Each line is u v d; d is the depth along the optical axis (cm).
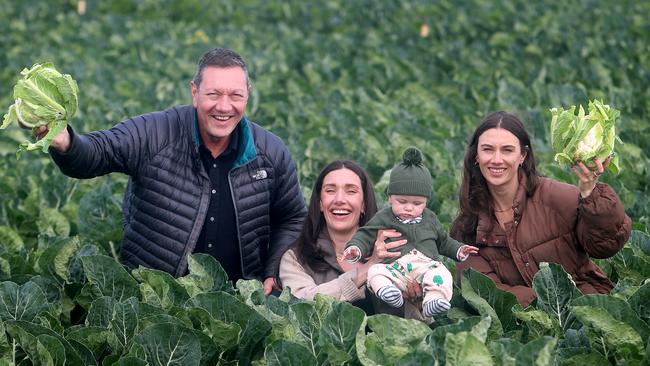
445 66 1744
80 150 666
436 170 1028
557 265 639
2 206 916
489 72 1669
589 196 639
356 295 682
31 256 768
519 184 692
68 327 682
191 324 593
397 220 661
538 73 1614
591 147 614
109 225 838
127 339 590
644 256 726
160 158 718
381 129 1178
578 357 570
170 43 1930
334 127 1166
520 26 2123
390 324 573
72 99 625
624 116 1223
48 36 2067
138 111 1306
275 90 1480
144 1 2553
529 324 620
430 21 2239
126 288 655
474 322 538
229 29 2189
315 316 595
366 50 1927
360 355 546
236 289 680
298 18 2472
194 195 725
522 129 683
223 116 697
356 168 721
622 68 1670
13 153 1116
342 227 714
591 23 2273
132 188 743
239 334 579
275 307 623
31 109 615
